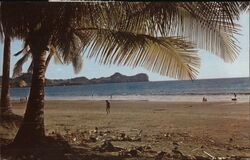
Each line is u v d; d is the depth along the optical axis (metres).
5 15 8.16
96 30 10.09
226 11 7.83
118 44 10.00
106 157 9.24
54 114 30.88
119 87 143.88
